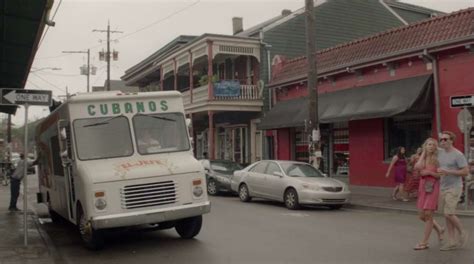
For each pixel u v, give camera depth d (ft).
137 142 32.35
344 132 73.46
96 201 29.63
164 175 30.89
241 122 97.96
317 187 49.14
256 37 92.48
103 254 30.45
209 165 68.74
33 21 36.63
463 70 53.52
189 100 98.68
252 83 94.79
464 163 28.58
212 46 89.25
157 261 27.89
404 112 56.49
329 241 32.45
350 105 65.36
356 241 32.27
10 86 62.39
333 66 69.72
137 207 30.22
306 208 51.85
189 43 96.37
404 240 32.37
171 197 30.89
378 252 28.63
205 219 43.45
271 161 56.13
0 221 44.70
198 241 33.37
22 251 30.66
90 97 32.45
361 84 67.10
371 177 66.74
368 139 67.36
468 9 54.19
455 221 29.12
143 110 33.17
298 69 79.71
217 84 89.15
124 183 30.14
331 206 52.26
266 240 33.22
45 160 45.37
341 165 73.82
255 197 57.82
